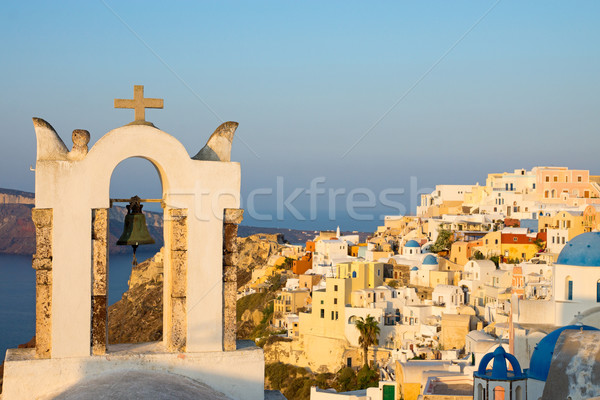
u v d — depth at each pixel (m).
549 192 174.62
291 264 195.12
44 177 16.09
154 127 16.75
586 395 27.22
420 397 56.09
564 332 29.80
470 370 61.00
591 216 135.00
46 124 16.31
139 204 17.92
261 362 16.95
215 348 16.86
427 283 133.00
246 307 165.00
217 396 16.11
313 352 117.88
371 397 77.19
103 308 16.33
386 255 159.50
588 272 54.38
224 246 17.06
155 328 152.88
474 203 196.62
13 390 15.73
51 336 16.08
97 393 14.95
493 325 93.62
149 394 14.91
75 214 16.20
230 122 17.34
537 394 41.28
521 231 144.88
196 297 16.81
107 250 16.39
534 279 108.81
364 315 113.62
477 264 129.50
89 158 16.28
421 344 107.56
